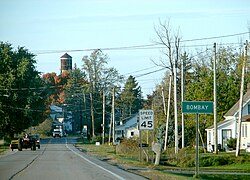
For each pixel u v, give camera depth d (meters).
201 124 74.06
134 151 52.50
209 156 48.78
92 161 39.19
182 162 46.94
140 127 36.25
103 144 88.81
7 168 30.50
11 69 99.75
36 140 70.50
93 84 120.44
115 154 53.12
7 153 56.28
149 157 39.88
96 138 106.44
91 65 120.69
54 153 55.03
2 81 97.69
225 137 70.25
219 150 65.81
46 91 112.75
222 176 36.88
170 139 68.94
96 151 62.06
